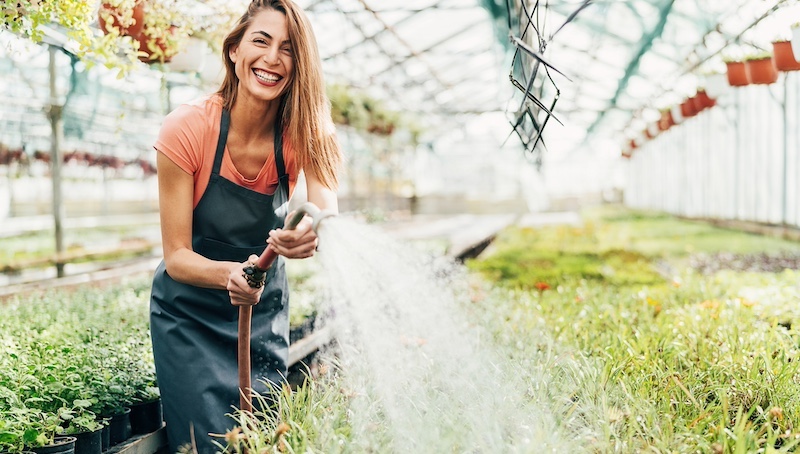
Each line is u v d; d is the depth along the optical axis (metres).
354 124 14.73
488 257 10.73
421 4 10.54
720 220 17.47
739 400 2.57
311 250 2.21
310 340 4.11
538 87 4.37
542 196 35.94
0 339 3.44
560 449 1.99
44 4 3.35
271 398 2.58
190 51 4.93
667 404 2.38
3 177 14.98
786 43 7.23
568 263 9.64
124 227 19.73
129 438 2.79
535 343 3.30
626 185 36.50
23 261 9.94
